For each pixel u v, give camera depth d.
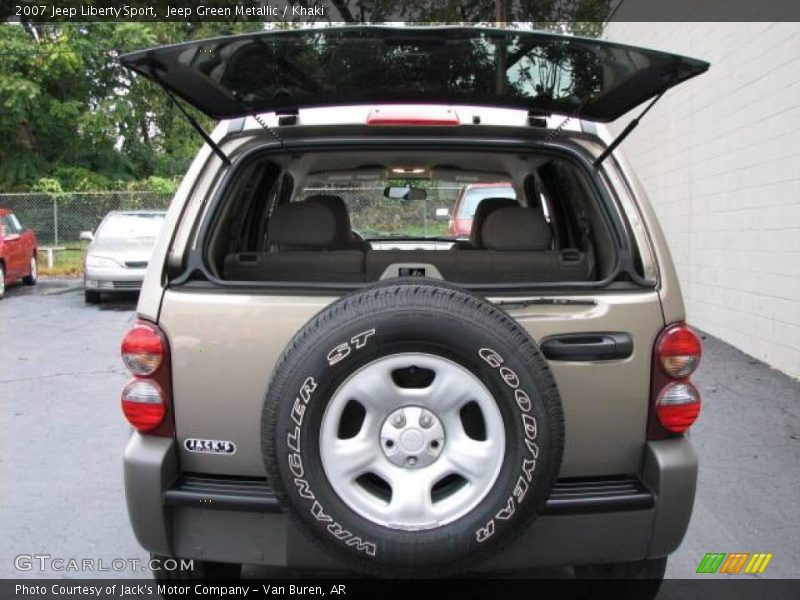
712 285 9.38
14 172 23.72
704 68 2.88
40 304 13.47
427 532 2.34
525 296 2.66
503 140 3.05
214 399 2.64
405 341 2.33
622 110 3.34
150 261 2.74
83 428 5.95
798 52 7.00
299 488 2.34
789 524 4.23
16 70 22.42
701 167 9.70
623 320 2.67
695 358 2.71
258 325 2.61
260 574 3.64
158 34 22.64
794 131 7.09
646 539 2.66
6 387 7.27
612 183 2.94
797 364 7.17
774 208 7.59
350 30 2.64
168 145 27.98
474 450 2.36
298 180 5.07
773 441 5.56
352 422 2.46
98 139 24.28
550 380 2.36
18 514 4.32
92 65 23.77
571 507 2.58
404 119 3.00
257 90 3.02
